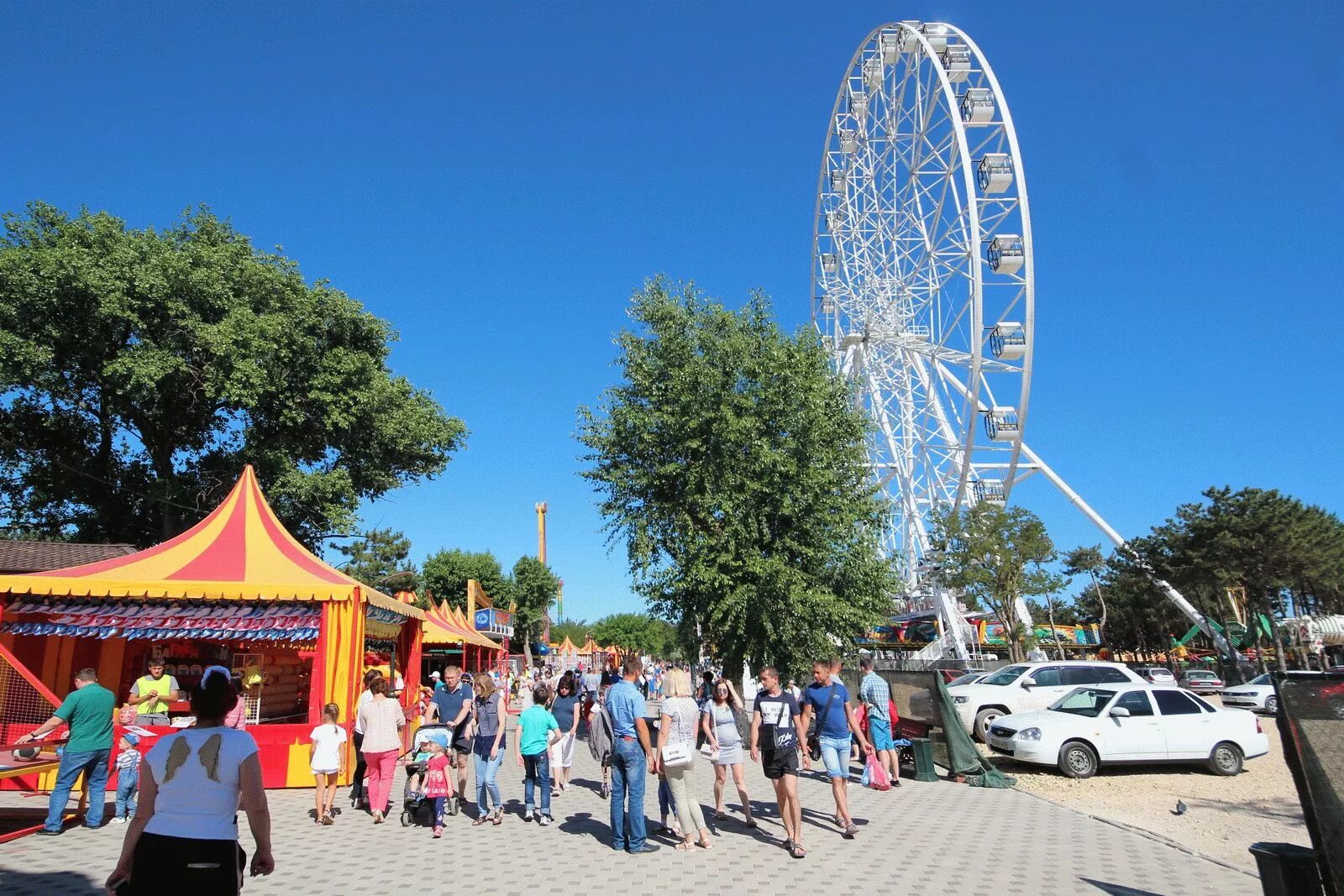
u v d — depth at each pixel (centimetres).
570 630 13125
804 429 2028
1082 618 7525
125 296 2408
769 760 847
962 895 688
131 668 1595
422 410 3102
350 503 2805
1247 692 2650
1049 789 1331
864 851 852
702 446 2006
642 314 2150
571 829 977
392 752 1028
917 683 1474
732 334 2102
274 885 725
